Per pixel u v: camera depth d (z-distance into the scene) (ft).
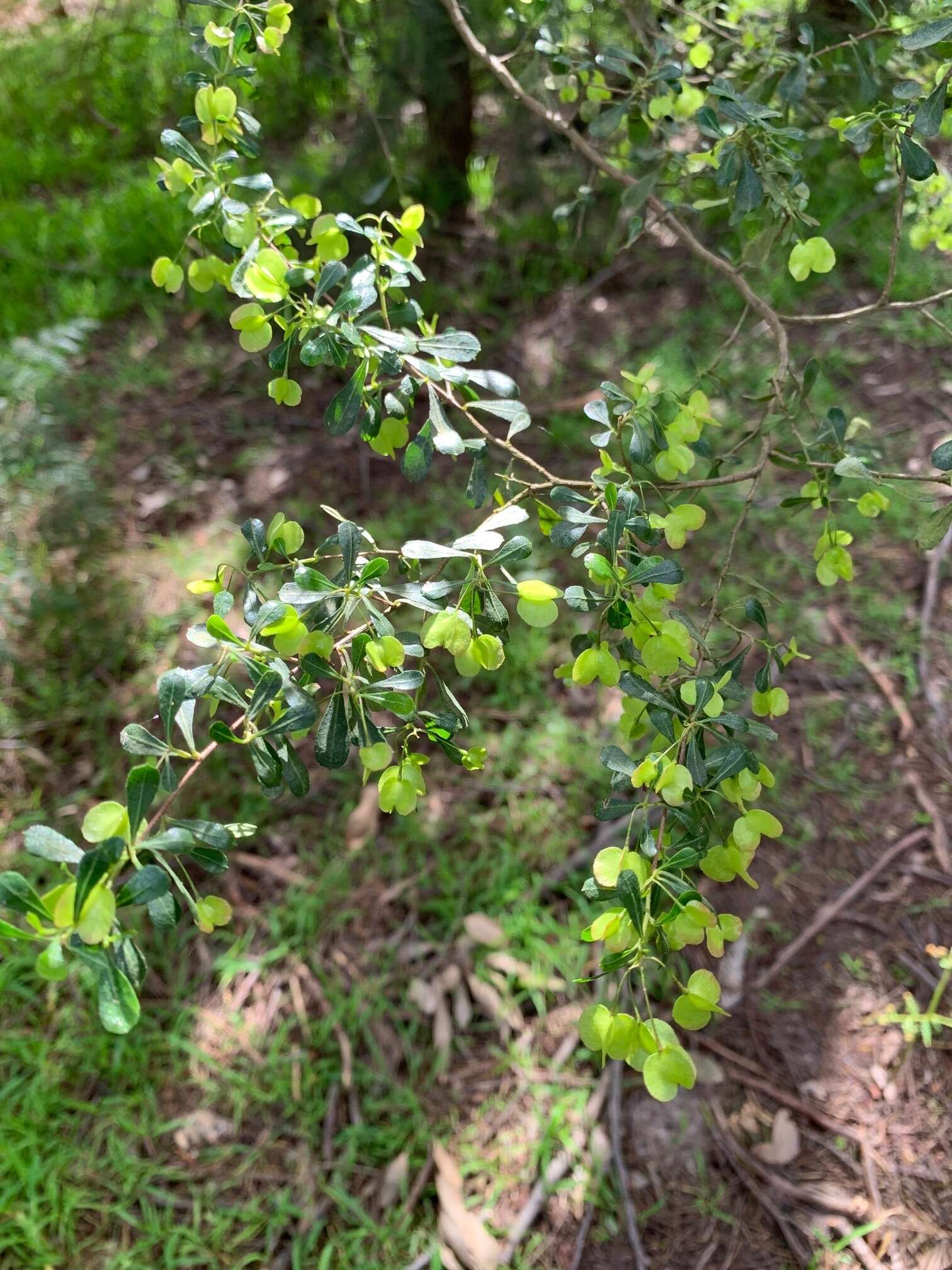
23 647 3.16
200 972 2.55
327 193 4.06
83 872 0.78
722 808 2.76
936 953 2.35
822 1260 2.08
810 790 2.85
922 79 1.89
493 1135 2.27
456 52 3.67
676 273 4.43
